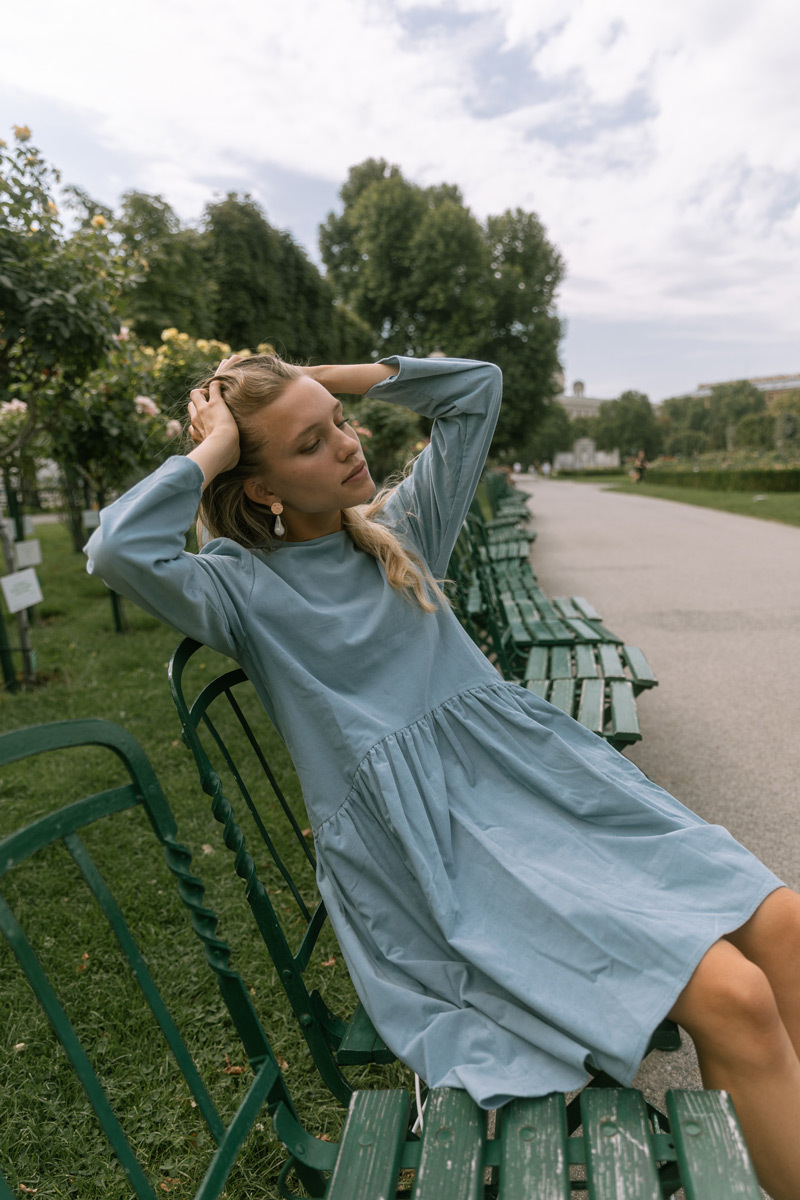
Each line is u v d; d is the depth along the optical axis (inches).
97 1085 34.5
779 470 812.0
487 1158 38.9
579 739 61.6
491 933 48.8
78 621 266.7
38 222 171.5
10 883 101.7
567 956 46.2
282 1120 44.7
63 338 168.9
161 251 600.1
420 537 66.4
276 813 117.9
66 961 86.6
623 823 55.2
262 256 766.5
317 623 54.5
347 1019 76.3
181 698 47.4
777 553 368.8
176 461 50.4
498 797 56.2
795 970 46.8
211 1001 80.0
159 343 581.3
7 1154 63.6
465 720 57.7
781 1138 41.3
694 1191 34.9
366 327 996.6
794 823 109.7
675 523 551.2
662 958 43.7
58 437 233.0
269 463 54.8
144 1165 62.4
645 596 279.1
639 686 114.4
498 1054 44.8
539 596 177.9
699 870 50.0
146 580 46.8
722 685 175.3
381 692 55.8
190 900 41.1
